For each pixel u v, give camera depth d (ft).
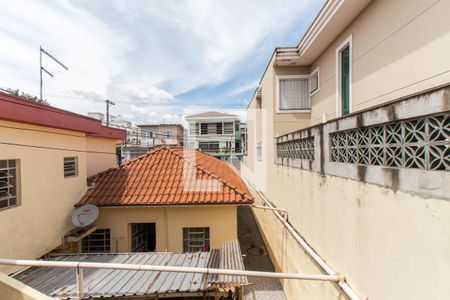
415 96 6.52
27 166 15.70
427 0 10.98
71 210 20.11
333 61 20.68
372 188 8.32
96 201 20.74
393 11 13.19
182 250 21.21
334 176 11.30
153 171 25.35
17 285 11.12
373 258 8.27
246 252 29.99
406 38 12.28
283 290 21.72
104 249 21.56
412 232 6.53
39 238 16.56
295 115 26.78
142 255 17.24
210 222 21.13
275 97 26.91
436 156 5.96
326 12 17.60
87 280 13.88
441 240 5.64
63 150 19.27
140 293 12.66
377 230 8.04
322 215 12.74
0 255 13.71
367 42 15.61
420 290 6.25
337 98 19.90
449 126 5.65
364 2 15.31
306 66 26.78
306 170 15.29
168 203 20.29
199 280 13.96
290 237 18.83
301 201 16.38
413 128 6.75
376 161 8.38
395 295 7.18
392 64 13.32
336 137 11.37
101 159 29.04
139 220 21.29
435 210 5.81
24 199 15.40
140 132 90.07
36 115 15.98
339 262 10.81
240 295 15.84
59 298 11.85
